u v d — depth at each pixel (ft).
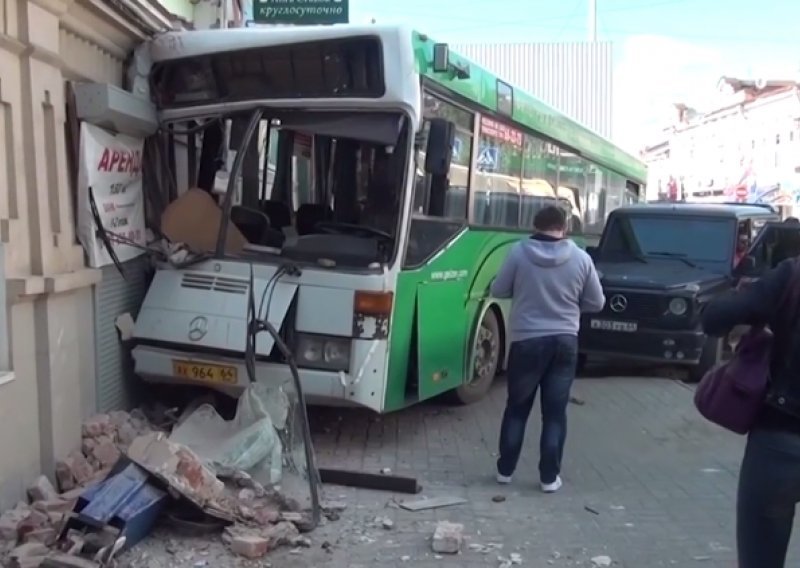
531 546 18.21
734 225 40.42
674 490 22.03
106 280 23.12
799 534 18.92
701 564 17.39
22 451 18.30
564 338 21.45
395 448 25.52
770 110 159.02
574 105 93.56
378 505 20.52
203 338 23.48
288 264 23.44
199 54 24.58
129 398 24.94
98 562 15.83
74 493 18.57
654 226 41.47
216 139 25.93
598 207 48.44
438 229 26.35
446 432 27.40
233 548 17.19
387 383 23.72
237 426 21.52
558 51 93.71
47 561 15.24
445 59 24.95
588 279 21.76
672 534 18.99
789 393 11.49
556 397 21.63
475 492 21.75
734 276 38.32
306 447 19.86
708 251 39.88
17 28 18.34
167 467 18.07
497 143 31.45
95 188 21.94
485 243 30.35
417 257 24.90
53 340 19.47
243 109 24.63
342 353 23.07
